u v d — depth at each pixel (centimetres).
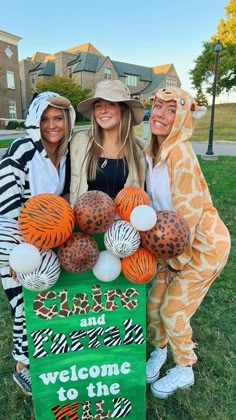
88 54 3978
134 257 144
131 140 174
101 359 160
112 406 170
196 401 193
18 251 129
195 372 214
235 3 2561
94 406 168
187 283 177
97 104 168
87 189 172
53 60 4259
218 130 2053
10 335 249
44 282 136
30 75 4278
